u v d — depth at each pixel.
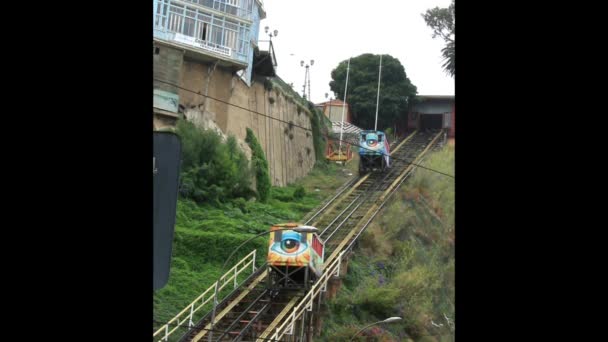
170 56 44.16
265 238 36.69
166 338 24.45
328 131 67.62
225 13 46.75
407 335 32.31
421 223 44.41
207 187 41.56
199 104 45.88
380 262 38.00
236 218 40.47
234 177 43.94
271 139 54.38
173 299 29.92
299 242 28.67
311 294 27.86
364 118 77.88
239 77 49.59
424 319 33.66
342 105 76.06
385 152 53.12
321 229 41.44
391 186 49.19
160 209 10.57
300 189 51.41
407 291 34.28
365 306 32.44
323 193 53.06
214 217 39.06
